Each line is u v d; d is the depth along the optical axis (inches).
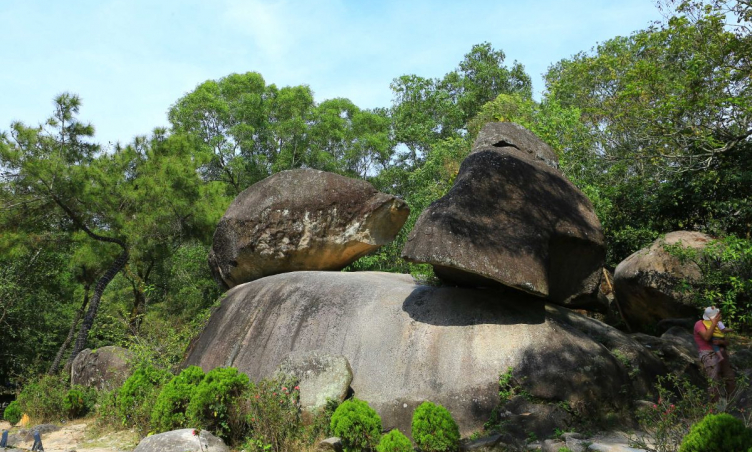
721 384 280.4
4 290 732.7
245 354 386.9
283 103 1086.4
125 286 1002.7
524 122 628.7
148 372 420.5
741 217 441.7
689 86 443.8
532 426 285.4
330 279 402.6
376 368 331.3
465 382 307.0
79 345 610.9
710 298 357.4
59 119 649.0
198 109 1000.2
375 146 1076.5
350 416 283.3
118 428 411.2
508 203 330.6
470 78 1152.8
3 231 612.1
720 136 461.1
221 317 434.3
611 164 590.2
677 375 325.4
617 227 515.5
